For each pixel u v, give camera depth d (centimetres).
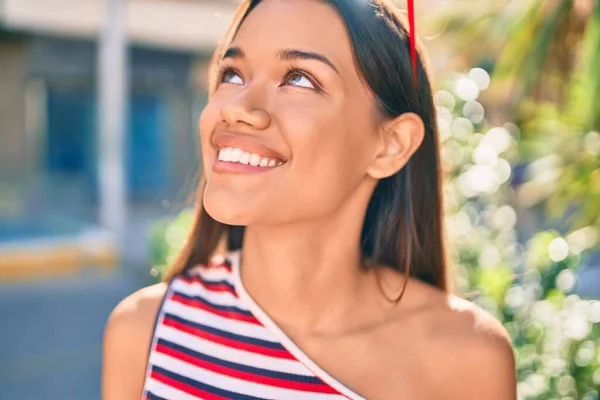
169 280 135
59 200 1267
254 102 109
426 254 137
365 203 123
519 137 239
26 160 1284
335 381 115
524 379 173
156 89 1362
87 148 1333
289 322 121
